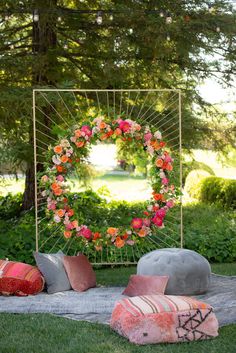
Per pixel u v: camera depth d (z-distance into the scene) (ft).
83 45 36.58
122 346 18.58
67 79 33.99
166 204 27.50
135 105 36.14
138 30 33.50
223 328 20.30
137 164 28.53
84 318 21.24
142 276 24.11
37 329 19.90
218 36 34.47
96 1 37.11
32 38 37.86
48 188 26.99
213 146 38.83
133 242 27.35
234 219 40.81
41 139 34.12
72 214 26.89
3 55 33.78
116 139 27.61
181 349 18.45
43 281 24.58
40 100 30.76
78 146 26.89
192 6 34.68
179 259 24.58
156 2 34.30
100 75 36.60
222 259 32.53
